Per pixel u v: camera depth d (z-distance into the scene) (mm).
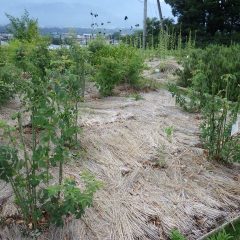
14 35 10602
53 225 3709
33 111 3627
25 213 3580
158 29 28703
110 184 4434
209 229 4086
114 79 7762
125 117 6285
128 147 5246
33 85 3873
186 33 29328
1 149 3312
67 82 4453
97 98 7594
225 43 27250
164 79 10359
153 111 6809
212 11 29219
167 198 4359
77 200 3309
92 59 8711
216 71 8445
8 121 5570
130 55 8977
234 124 5434
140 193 4371
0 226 3680
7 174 3334
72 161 4684
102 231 3783
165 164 4965
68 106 4473
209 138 5398
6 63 6684
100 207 4039
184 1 29453
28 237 3596
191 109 7004
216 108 5086
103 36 9867
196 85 7062
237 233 4070
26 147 4762
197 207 4293
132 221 3945
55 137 3852
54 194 3404
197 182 4723
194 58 10289
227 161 5211
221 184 4742
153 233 3875
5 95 6184
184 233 3963
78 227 3760
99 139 5320
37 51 7344
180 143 5570
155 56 13953
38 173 4250
